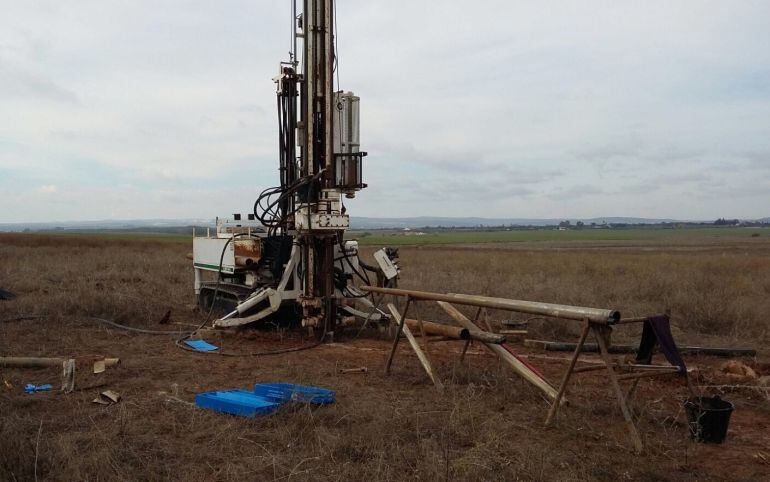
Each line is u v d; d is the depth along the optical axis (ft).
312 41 32.07
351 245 35.96
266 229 39.32
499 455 16.14
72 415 19.35
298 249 33.37
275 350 30.50
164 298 47.93
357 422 18.57
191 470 15.26
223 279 41.88
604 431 18.35
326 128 32.22
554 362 28.71
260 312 33.71
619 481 14.93
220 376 25.12
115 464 15.26
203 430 17.97
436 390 22.58
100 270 68.18
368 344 32.45
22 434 16.70
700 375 26.00
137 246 137.90
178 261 80.33
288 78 34.09
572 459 16.06
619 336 35.37
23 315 38.09
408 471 15.21
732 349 31.48
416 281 56.95
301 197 32.60
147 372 25.58
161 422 18.70
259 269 36.37
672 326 38.99
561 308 18.48
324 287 32.99
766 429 19.33
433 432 17.69
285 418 18.70
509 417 19.44
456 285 53.93
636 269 73.00
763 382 24.59
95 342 32.09
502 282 56.70
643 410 19.74
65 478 14.51
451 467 15.06
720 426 17.66
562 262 90.12
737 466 16.06
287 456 16.03
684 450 16.99
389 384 23.75
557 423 18.71
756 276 67.82
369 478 14.71
